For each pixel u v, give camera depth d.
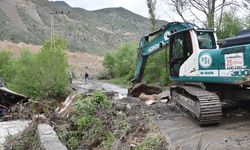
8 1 175.38
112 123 11.49
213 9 24.12
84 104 12.78
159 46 14.42
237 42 9.07
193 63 10.88
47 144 9.33
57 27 164.50
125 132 10.34
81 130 11.76
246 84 8.92
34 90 27.27
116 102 14.34
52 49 28.95
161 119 11.14
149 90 16.06
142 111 12.40
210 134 8.95
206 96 9.72
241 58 8.75
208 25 23.84
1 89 22.55
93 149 10.59
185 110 11.36
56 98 27.11
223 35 23.88
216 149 7.76
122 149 9.37
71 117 12.95
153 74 33.34
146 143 9.02
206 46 10.81
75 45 145.75
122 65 55.69
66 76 28.22
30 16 168.62
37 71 27.19
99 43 167.88
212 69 9.95
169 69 12.62
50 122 12.68
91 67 91.06
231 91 10.54
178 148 8.12
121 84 43.75
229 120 10.41
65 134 11.38
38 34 145.38
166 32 13.94
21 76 27.30
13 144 11.45
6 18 149.38
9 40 123.12
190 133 9.22
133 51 55.09
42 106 21.44
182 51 11.50
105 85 41.41
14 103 22.72
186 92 11.18
